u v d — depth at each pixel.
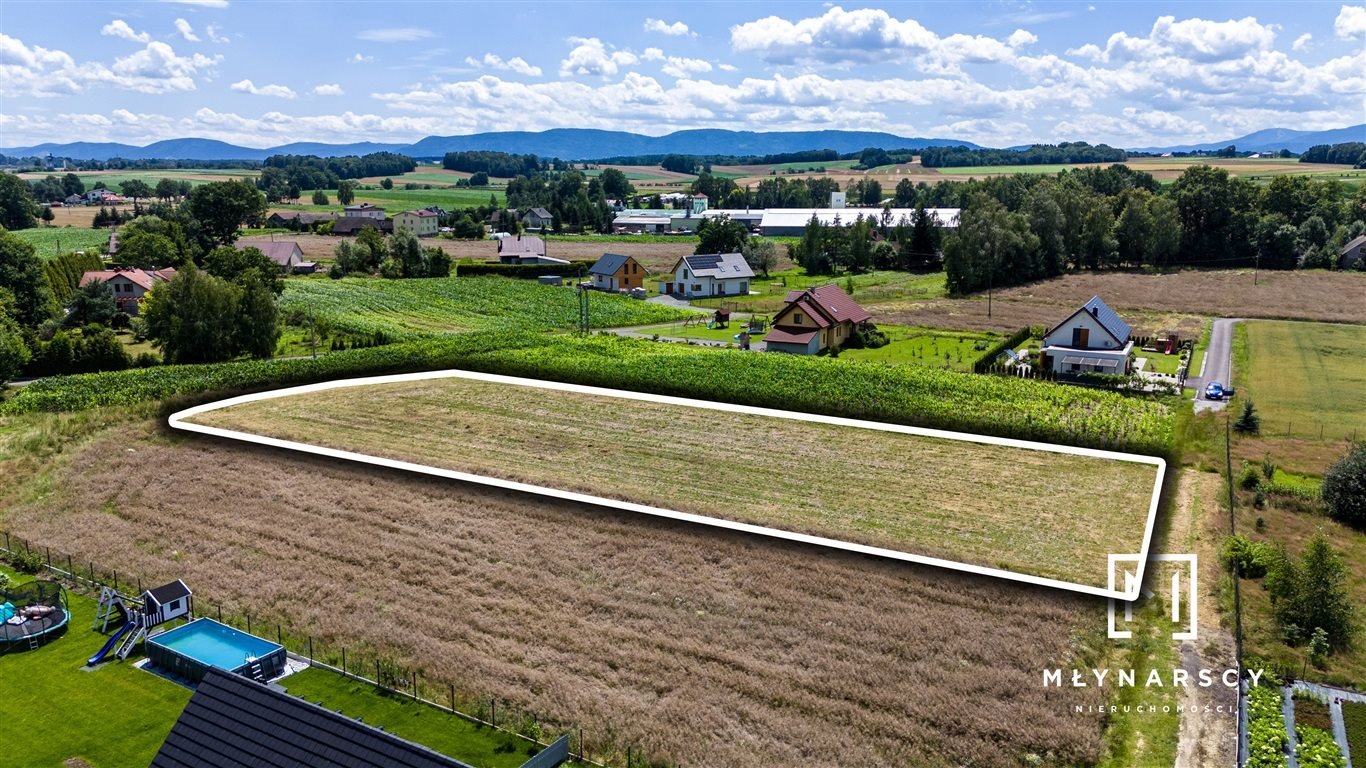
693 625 33.19
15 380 73.94
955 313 106.00
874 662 30.66
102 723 28.81
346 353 78.00
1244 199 153.00
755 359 75.06
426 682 30.44
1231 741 26.67
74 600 36.84
